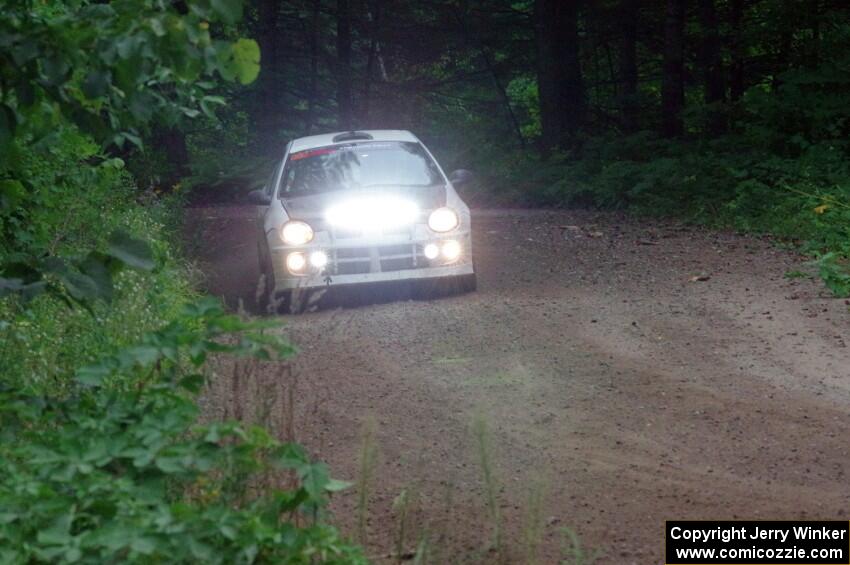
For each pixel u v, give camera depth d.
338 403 12.16
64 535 5.56
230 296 20.34
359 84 53.97
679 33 41.69
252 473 6.93
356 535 8.43
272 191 19.38
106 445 6.24
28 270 7.59
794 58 34.69
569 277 20.25
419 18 50.88
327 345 14.96
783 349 14.27
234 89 48.97
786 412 11.59
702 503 9.13
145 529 5.62
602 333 15.36
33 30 6.97
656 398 12.20
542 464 10.14
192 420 6.66
